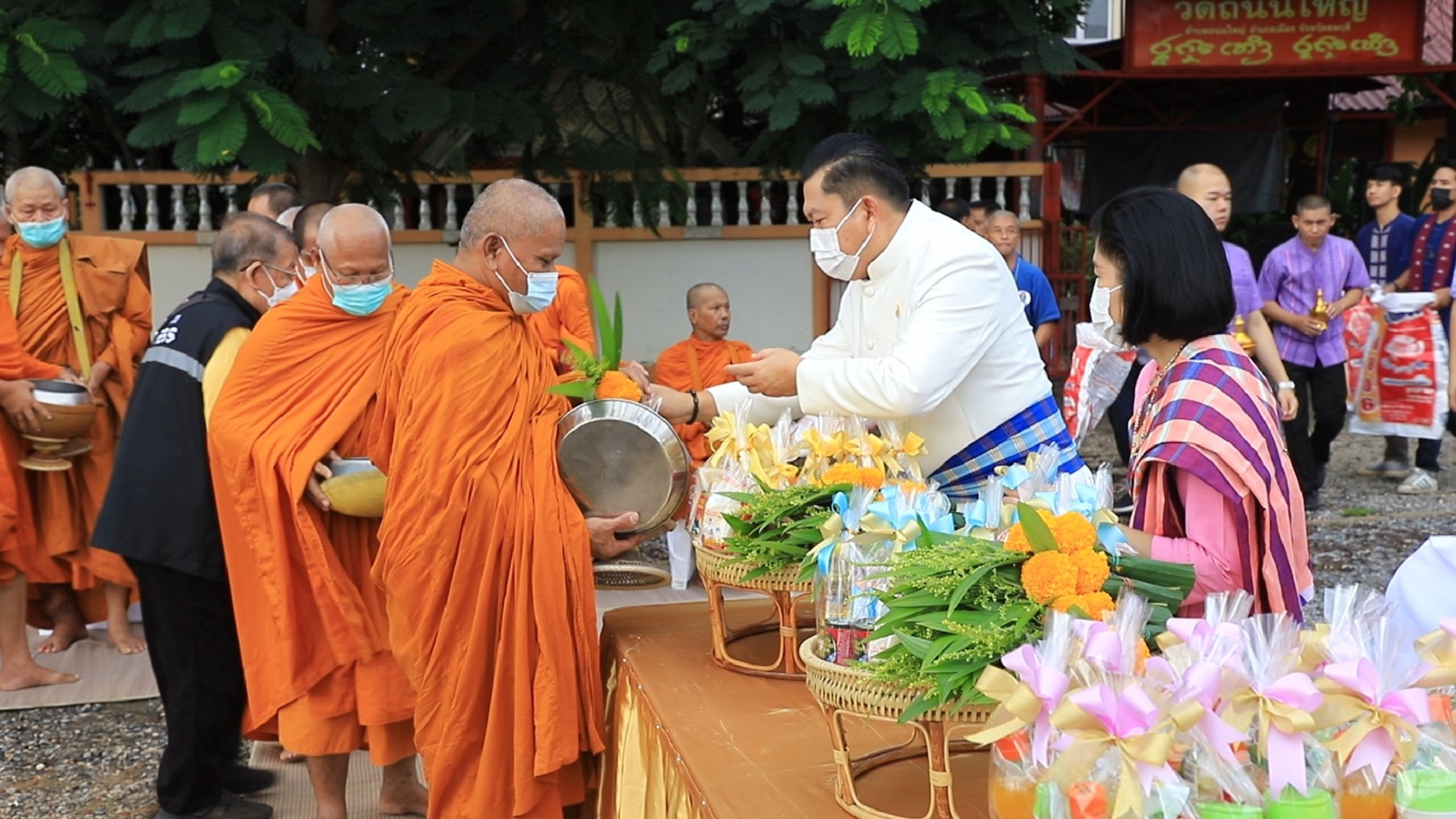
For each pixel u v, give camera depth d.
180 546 3.48
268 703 3.40
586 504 2.87
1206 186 4.41
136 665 5.10
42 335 4.98
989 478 2.49
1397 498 7.91
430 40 6.94
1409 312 7.76
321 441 3.26
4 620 4.80
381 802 3.74
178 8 5.87
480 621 2.80
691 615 3.11
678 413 3.06
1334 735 1.54
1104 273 2.16
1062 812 1.47
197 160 5.63
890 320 2.79
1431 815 1.49
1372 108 15.52
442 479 2.77
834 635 2.01
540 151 7.52
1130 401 6.61
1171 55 10.48
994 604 1.75
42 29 5.85
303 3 6.73
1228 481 1.96
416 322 2.87
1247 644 1.57
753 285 8.46
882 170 2.77
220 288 3.77
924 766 2.06
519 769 2.78
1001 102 6.85
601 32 7.30
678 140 8.40
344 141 6.75
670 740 2.20
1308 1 10.35
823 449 2.57
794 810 1.88
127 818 3.85
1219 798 1.48
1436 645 1.63
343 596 3.29
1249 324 6.20
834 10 6.38
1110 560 1.86
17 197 4.89
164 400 3.55
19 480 4.89
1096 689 1.46
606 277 8.27
